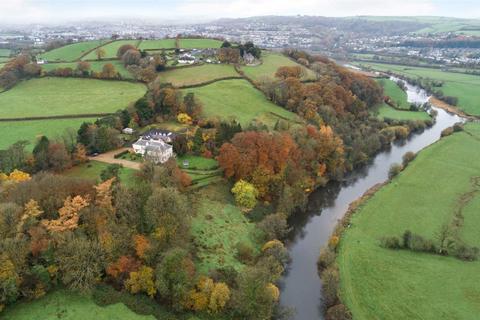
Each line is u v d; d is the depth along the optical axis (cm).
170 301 7444
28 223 7388
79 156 11812
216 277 8075
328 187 13762
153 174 10262
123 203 8231
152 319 7012
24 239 7069
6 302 6762
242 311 7375
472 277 8612
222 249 9369
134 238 7788
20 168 10788
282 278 9075
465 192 12638
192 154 13062
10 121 14175
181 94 16212
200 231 9756
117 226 7769
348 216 11412
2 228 7138
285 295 8556
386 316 7644
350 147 15388
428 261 9150
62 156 11231
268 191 11950
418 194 12556
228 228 10212
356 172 15062
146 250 7681
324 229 11175
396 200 12181
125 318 6938
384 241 9700
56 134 13112
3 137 13000
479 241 10056
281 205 11362
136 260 7712
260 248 9781
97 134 12612
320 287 8819
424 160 15238
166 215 8162
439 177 13750
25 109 15238
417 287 8331
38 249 7144
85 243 7262
